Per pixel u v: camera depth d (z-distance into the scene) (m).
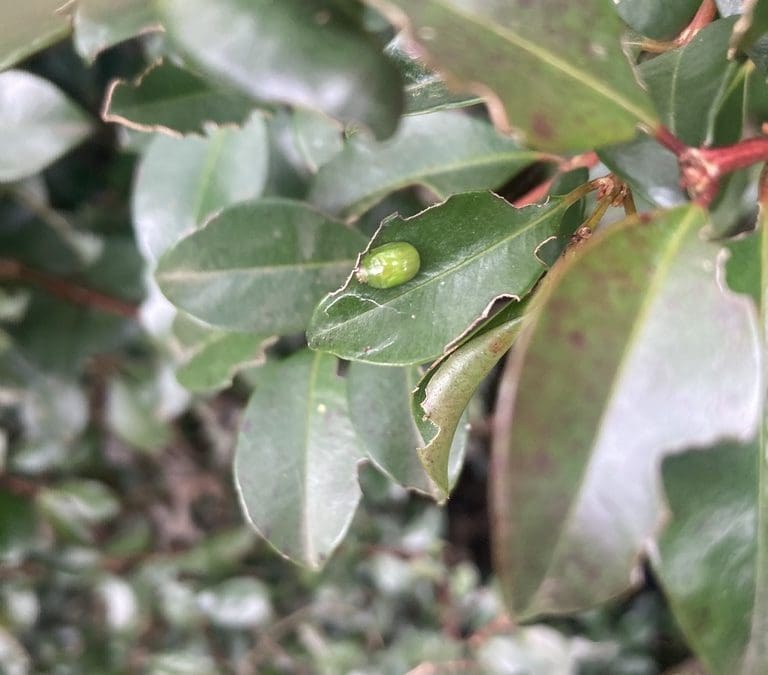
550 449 0.06
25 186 0.17
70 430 0.19
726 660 0.07
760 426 0.07
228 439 0.23
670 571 0.07
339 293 0.08
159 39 0.14
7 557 0.18
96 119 0.17
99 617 0.21
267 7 0.06
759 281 0.07
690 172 0.06
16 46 0.08
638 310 0.06
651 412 0.06
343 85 0.06
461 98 0.09
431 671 0.20
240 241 0.10
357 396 0.10
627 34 0.09
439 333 0.08
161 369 0.18
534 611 0.06
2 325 0.18
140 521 0.23
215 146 0.13
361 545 0.21
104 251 0.18
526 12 0.06
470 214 0.08
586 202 0.09
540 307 0.06
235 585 0.21
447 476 0.08
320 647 0.21
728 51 0.08
